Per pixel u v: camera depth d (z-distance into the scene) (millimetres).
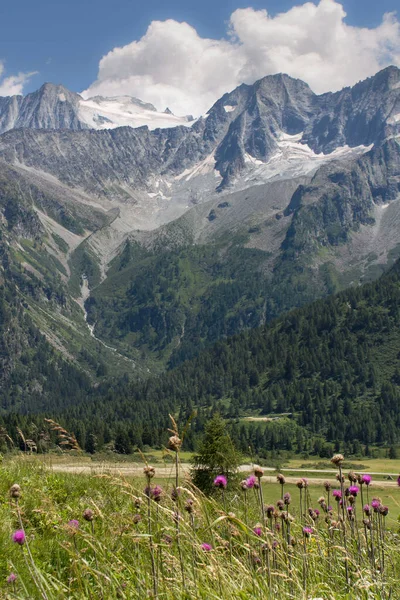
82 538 7332
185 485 6293
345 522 7418
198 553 5863
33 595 6109
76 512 9562
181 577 5746
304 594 5582
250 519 7449
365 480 7074
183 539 6270
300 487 7570
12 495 5711
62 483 12078
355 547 7590
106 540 7457
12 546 7770
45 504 9219
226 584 5566
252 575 5785
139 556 6574
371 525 6805
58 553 7852
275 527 6844
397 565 7246
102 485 11930
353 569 6914
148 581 6133
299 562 6957
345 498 7301
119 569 6035
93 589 6324
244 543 6230
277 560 6258
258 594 5539
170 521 7016
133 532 7156
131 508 9516
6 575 7031
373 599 5938
